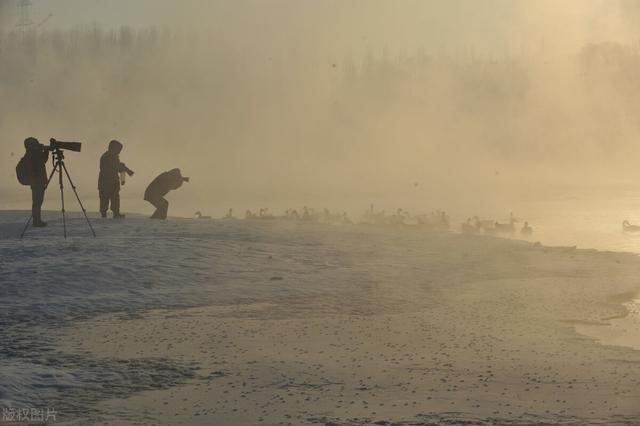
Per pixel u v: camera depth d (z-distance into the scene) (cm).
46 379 1669
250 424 1422
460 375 1723
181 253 3191
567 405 1511
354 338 2058
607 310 2419
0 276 2720
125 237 3650
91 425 1416
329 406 1518
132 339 2038
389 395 1586
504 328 2175
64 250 3194
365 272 2961
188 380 1697
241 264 3045
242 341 2019
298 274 2909
